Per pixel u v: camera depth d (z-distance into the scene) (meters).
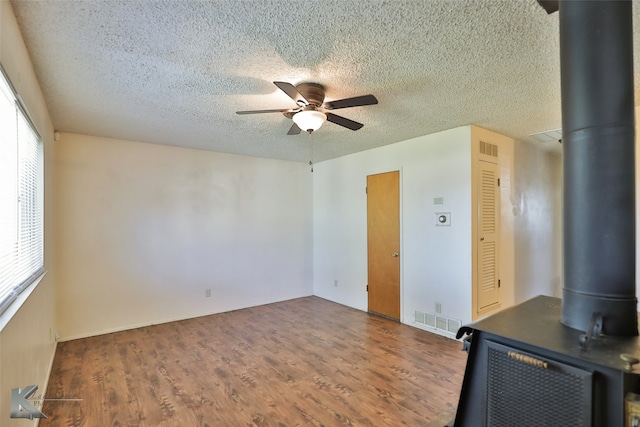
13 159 1.78
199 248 4.41
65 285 3.51
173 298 4.20
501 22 1.63
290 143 4.14
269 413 2.18
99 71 2.13
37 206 2.52
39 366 2.29
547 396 1.11
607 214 1.14
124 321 3.86
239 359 3.02
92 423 2.08
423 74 2.20
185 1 1.45
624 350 1.05
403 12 1.55
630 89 1.13
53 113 2.92
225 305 4.62
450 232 3.56
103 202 3.75
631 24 1.14
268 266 5.06
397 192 4.14
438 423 1.98
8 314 1.55
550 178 4.79
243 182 4.84
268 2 1.48
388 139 3.98
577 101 1.18
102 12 1.53
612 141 1.12
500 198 3.79
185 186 4.32
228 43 1.82
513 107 2.85
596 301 1.17
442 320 3.62
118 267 3.83
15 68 1.59
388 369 2.80
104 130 3.48
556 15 1.56
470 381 1.35
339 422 2.08
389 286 4.26
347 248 4.91
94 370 2.80
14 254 1.82
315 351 3.20
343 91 2.48
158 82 2.30
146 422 2.09
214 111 2.90
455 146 3.51
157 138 3.83
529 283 4.29
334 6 1.51
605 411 0.99
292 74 2.20
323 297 5.37
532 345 1.14
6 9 1.42
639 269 2.55
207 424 2.07
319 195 5.47
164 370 2.80
